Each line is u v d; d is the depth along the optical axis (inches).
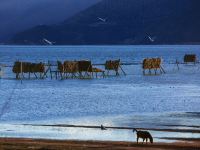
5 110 2593.5
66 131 1881.2
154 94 3452.3
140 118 2240.4
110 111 2541.8
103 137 1739.7
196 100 3031.5
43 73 5452.8
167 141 1622.8
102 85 4355.3
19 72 5039.4
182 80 4862.2
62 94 3548.2
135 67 7268.7
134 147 1457.9
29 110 2603.3
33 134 1806.1
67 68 5032.0
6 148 1392.7
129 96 3336.6
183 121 2123.5
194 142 1595.7
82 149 1397.6
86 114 2431.1
